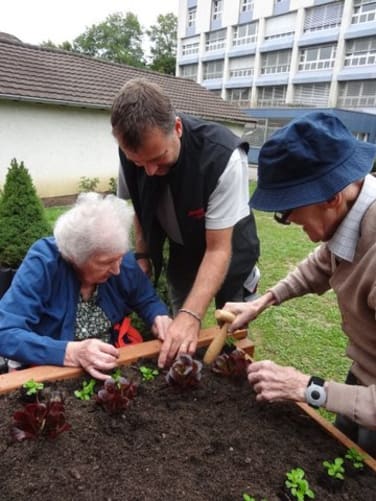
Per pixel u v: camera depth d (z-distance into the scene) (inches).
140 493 38.0
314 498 39.4
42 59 425.7
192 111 493.0
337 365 121.5
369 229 42.3
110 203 60.7
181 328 60.6
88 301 65.4
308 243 262.7
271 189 40.9
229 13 1119.0
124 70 518.0
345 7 863.1
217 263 66.8
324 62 936.9
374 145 42.3
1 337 55.8
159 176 67.2
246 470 41.9
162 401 51.6
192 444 44.7
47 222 137.9
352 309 48.0
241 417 50.1
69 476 39.2
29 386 48.1
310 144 38.9
